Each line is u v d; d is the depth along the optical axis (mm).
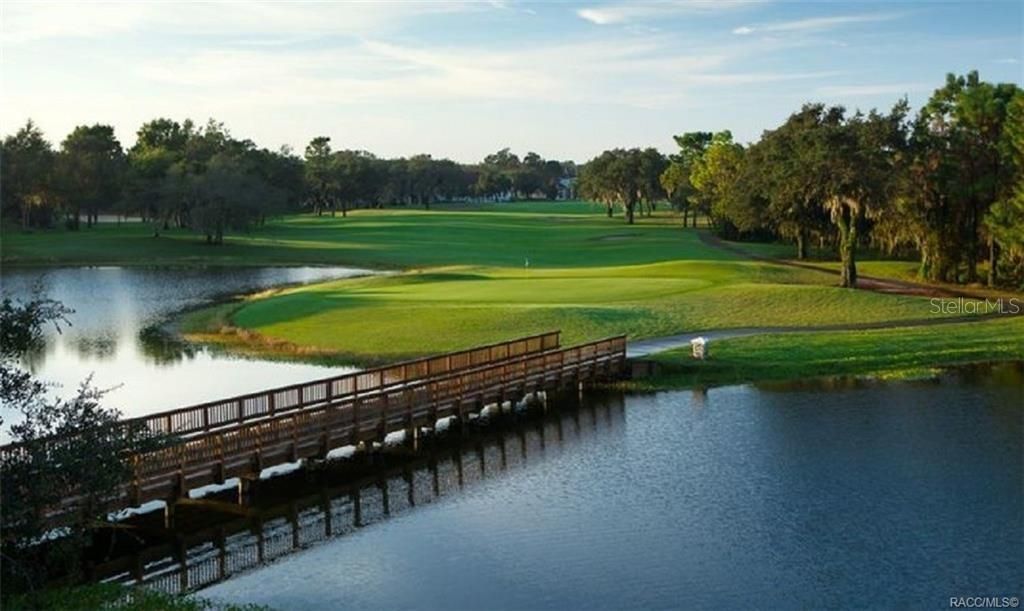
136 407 45500
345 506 32281
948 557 27109
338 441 35438
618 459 36875
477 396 41844
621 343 50531
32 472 24031
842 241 82250
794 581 25703
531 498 32656
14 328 24703
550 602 24641
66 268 112125
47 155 164500
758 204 109688
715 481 33969
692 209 176000
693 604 24438
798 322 62906
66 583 25875
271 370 53750
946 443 37969
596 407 45312
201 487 31438
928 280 90500
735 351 54188
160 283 97188
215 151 192875
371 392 41312
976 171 88062
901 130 90562
